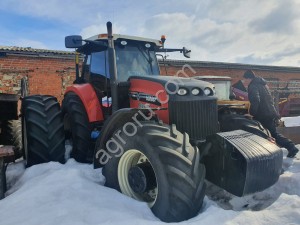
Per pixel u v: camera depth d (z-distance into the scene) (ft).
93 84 14.64
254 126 13.37
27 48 39.96
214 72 57.16
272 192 10.62
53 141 12.79
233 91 34.22
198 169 8.35
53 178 10.42
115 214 7.88
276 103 40.42
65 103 15.21
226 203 9.84
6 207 8.67
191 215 7.98
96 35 14.03
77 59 16.48
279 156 9.95
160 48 15.11
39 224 7.43
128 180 9.66
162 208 8.05
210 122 10.57
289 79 67.21
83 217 7.73
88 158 13.38
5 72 38.37
